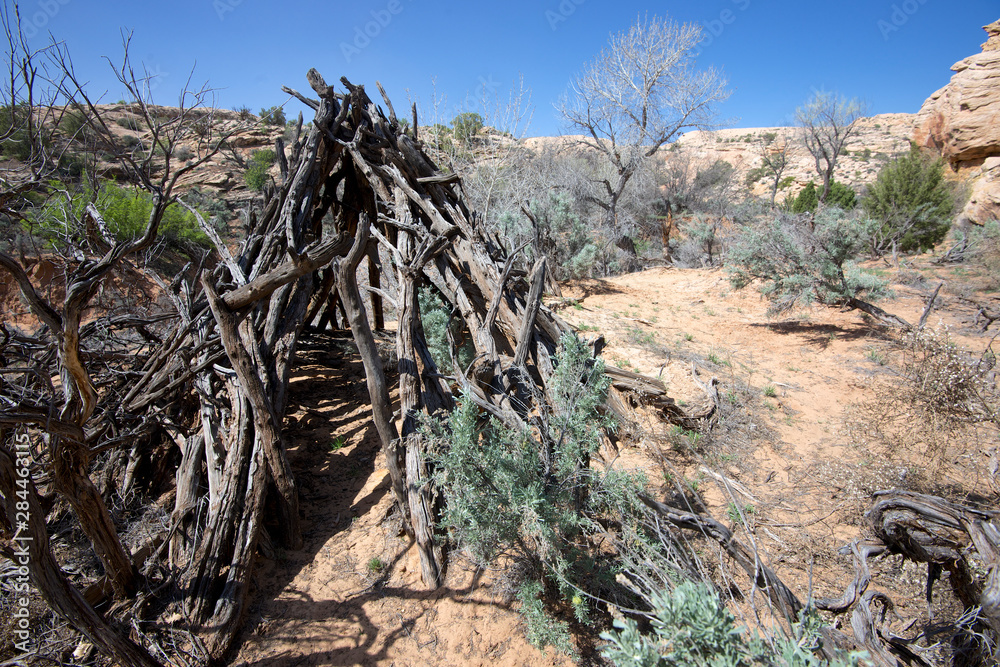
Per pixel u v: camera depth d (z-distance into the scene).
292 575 3.68
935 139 27.80
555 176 22.70
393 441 4.00
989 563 2.67
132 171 2.63
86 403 2.39
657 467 4.90
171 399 4.61
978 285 11.98
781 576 3.75
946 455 4.82
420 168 6.04
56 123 2.64
